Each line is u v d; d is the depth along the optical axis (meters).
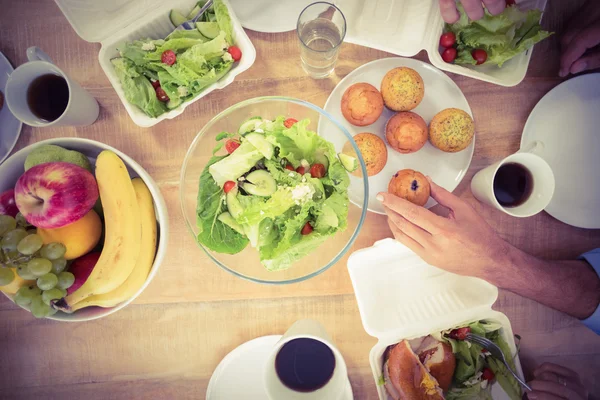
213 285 1.13
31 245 0.84
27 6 1.11
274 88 1.13
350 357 1.14
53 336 1.13
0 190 0.93
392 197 1.01
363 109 1.03
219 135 1.02
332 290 1.13
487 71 1.09
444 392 1.07
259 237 0.96
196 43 1.01
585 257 1.13
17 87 0.98
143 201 0.98
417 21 1.06
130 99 1.01
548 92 1.11
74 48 1.12
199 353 1.14
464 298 1.04
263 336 1.12
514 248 1.08
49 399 1.14
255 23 1.09
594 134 1.12
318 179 0.97
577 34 1.08
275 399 0.98
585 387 1.11
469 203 1.13
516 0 1.07
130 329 1.14
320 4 1.07
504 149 1.15
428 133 1.09
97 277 0.86
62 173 0.84
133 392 1.15
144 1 1.00
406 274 1.09
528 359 1.16
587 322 1.10
